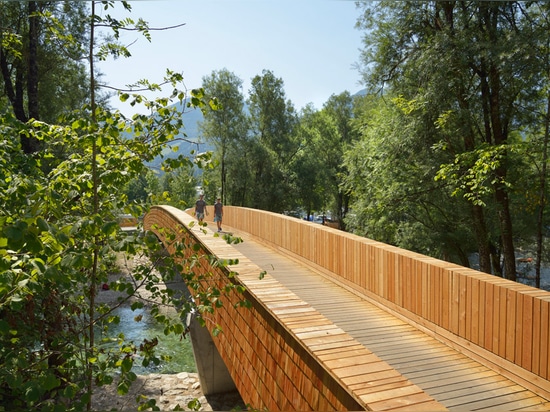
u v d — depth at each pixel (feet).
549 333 14.97
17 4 48.11
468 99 46.50
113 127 10.39
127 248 10.16
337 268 32.04
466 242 58.29
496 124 46.75
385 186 56.39
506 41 39.37
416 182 52.90
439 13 49.62
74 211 12.89
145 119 11.19
